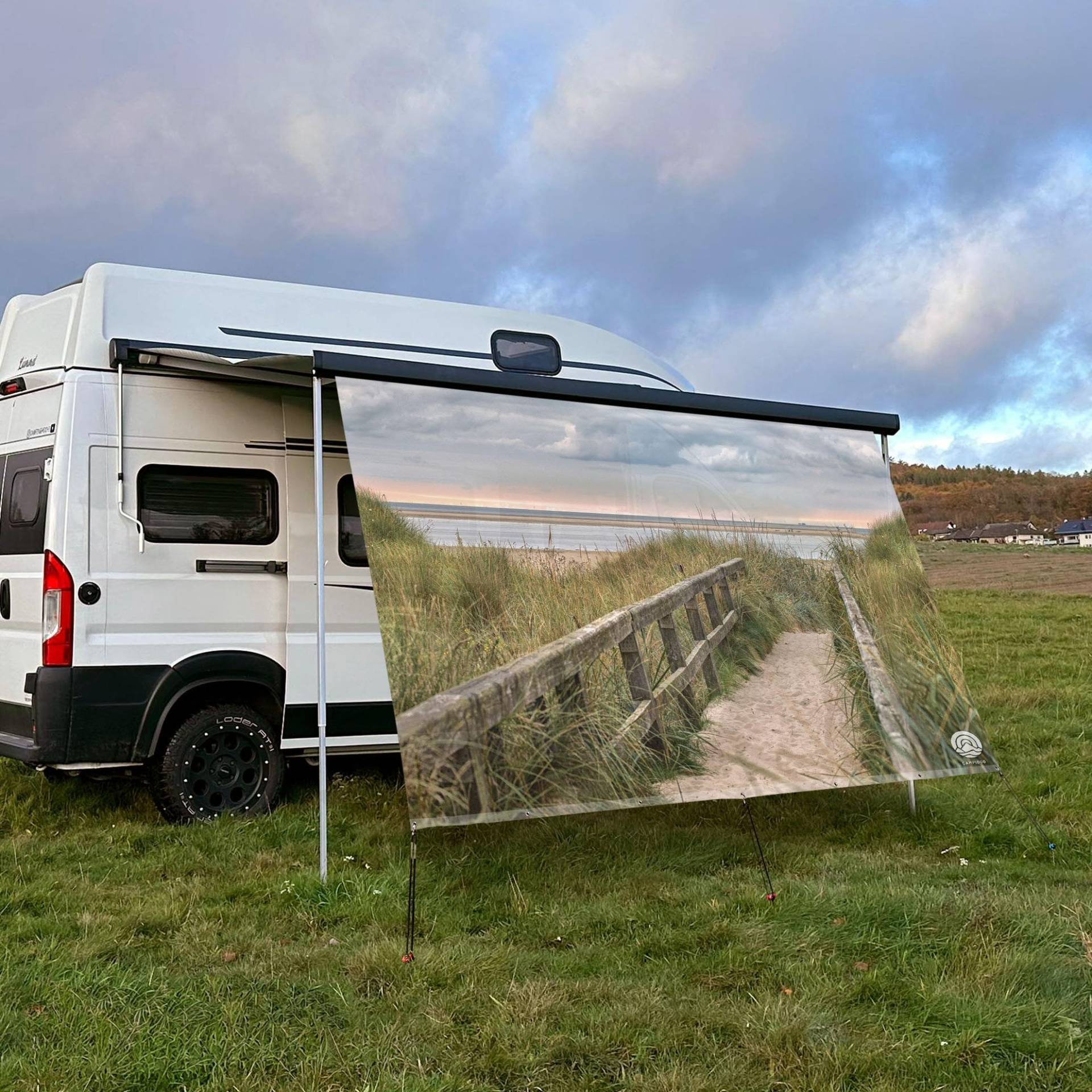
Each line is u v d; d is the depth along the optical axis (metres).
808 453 6.26
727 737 5.31
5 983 3.71
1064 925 4.23
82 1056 3.20
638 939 4.29
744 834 5.85
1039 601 20.78
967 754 5.86
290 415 6.38
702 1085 3.11
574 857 5.35
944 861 5.62
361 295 6.64
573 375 7.17
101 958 4.00
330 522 6.47
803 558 5.97
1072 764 7.58
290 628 6.23
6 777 6.76
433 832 5.71
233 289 6.29
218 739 6.09
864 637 5.95
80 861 5.30
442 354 6.72
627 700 5.08
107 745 5.70
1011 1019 3.48
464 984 3.82
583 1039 3.38
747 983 3.88
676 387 7.67
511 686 4.71
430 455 5.01
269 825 5.91
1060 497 83.88
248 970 3.86
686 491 5.72
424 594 4.66
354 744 6.40
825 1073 3.18
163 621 5.89
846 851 5.67
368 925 4.43
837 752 5.50
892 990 3.77
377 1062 3.23
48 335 6.07
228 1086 3.08
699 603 5.54
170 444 5.99
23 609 5.90
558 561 5.13
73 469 5.71
